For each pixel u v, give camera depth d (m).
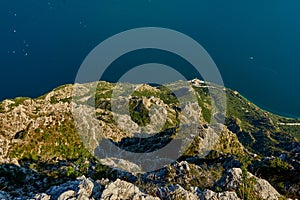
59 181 76.06
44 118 120.19
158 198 50.94
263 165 95.31
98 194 49.50
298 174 88.19
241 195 69.19
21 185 72.69
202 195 57.00
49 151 109.38
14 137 108.94
